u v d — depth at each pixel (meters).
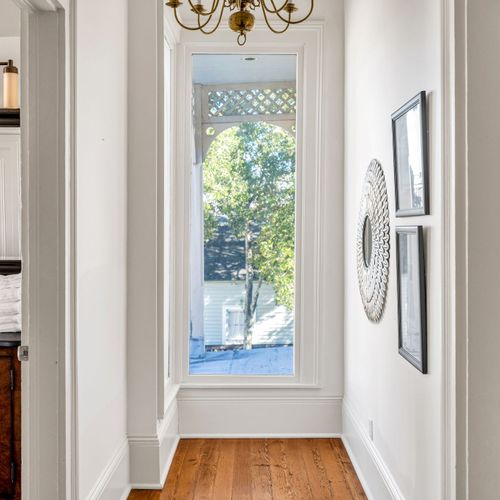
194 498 3.35
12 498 2.92
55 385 2.40
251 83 4.44
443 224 2.09
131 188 3.53
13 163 3.62
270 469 3.76
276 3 4.30
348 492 3.42
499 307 1.97
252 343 4.47
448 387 2.07
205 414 4.38
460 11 1.97
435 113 2.21
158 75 3.61
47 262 2.39
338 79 4.29
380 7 3.12
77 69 2.46
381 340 3.13
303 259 4.38
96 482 2.84
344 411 4.25
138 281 3.54
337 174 4.30
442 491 2.11
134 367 3.55
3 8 3.56
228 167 4.47
